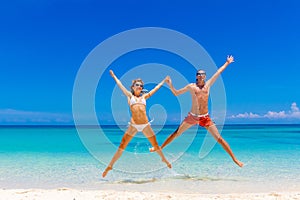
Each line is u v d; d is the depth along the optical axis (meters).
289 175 10.13
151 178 9.75
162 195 7.05
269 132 43.78
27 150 17.78
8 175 10.30
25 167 11.85
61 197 6.84
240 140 25.67
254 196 6.98
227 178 9.70
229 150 8.12
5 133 42.47
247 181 9.25
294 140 25.33
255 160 13.47
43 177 9.97
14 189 7.75
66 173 10.60
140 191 8.08
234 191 8.07
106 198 6.77
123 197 6.85
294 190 8.17
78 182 9.24
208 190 8.18
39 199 6.70
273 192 7.71
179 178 9.66
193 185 8.74
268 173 10.45
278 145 20.75
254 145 20.84
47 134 39.72
